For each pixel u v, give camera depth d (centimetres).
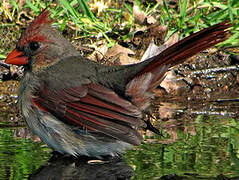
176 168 834
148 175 807
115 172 831
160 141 983
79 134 912
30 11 1528
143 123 857
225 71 1374
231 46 1435
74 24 1462
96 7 1502
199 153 909
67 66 958
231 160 870
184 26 1441
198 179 784
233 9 1420
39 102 929
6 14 1495
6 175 805
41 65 978
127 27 1469
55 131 925
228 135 1008
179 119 1116
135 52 1420
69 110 903
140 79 880
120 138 855
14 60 993
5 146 953
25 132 1039
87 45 1417
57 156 915
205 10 1504
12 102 1227
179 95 1300
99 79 926
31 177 802
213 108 1197
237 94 1300
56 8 1453
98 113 873
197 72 1365
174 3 1570
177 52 846
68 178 805
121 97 869
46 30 991
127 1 1565
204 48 840
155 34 1445
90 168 859
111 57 1374
